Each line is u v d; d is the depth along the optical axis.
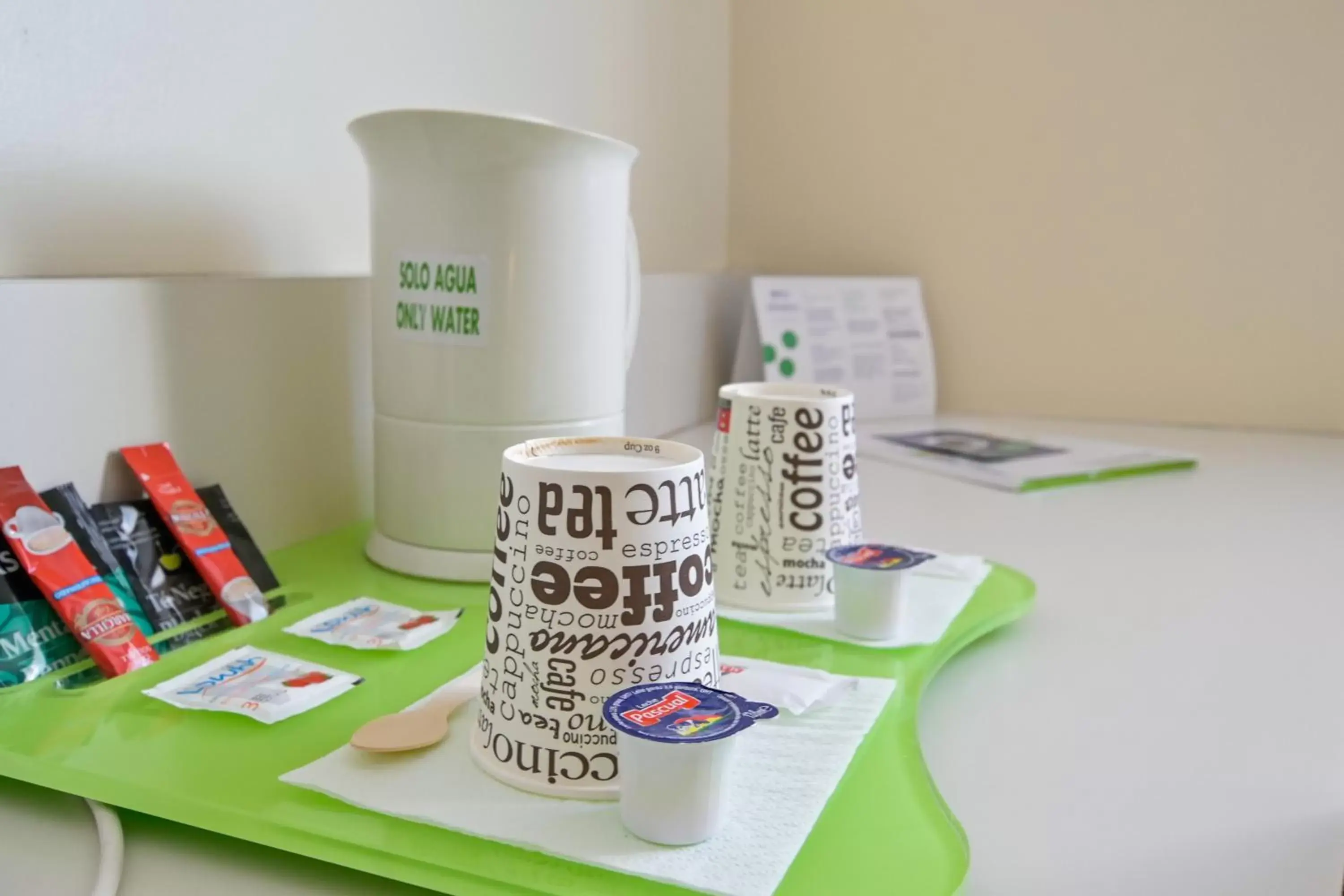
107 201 0.61
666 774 0.34
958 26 1.34
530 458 0.41
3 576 0.49
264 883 0.35
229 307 0.63
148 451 0.58
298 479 0.70
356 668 0.51
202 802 0.37
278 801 0.38
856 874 0.34
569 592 0.37
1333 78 1.21
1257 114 1.24
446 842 0.35
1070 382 1.37
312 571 0.66
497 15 0.94
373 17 0.80
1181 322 1.31
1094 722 0.49
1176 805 0.41
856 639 0.55
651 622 0.38
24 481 0.51
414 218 0.61
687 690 0.37
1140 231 1.31
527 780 0.38
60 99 0.58
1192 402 1.32
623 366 0.67
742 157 1.46
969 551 0.77
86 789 0.39
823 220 1.44
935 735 0.47
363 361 0.75
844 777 0.40
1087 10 1.28
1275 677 0.54
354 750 0.41
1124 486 1.01
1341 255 1.24
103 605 0.50
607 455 0.43
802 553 0.59
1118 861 0.37
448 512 0.63
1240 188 1.26
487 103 0.93
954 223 1.38
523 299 0.61
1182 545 0.79
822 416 0.59
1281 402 1.29
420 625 0.55
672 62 1.27
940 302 1.40
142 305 0.58
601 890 0.33
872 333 1.34
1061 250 1.34
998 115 1.34
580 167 0.61
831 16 1.39
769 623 0.57
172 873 0.36
